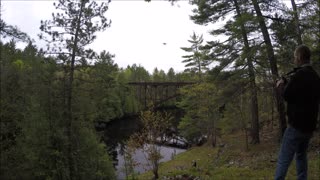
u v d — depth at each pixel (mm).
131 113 70000
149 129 23469
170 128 44062
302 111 3756
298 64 3973
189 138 37406
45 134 13555
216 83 21453
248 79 18938
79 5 13617
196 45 37000
